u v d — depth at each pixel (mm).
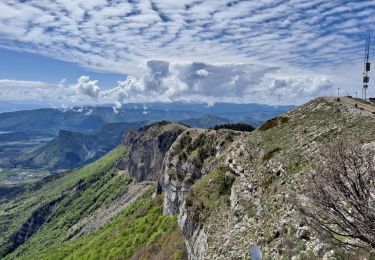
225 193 52062
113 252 86375
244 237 37969
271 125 56719
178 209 85250
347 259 21562
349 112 45000
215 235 44406
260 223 37438
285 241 29750
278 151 46938
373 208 15617
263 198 40750
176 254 57344
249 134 59562
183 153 98188
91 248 112000
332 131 42375
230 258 36469
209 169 84562
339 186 16562
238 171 52500
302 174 36406
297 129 49375
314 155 38875
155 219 95375
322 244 25188
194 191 58938
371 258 19297
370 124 39656
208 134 98438
